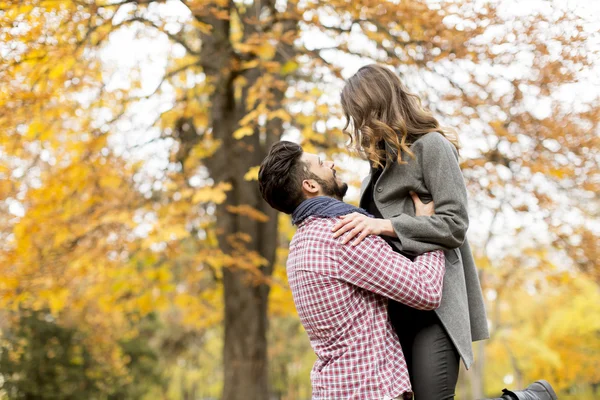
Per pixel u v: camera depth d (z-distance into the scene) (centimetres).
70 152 703
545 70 539
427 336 221
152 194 727
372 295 218
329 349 216
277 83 644
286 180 235
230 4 621
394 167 230
